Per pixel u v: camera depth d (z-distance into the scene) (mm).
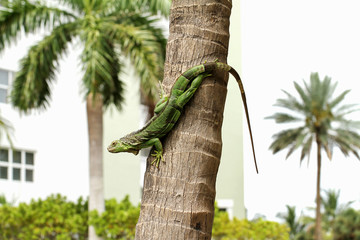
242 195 28156
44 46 16688
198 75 4430
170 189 4309
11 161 23188
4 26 16672
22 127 23469
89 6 16812
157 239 4223
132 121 26125
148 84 15844
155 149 4500
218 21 4598
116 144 4879
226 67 4527
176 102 4398
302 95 34844
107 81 15883
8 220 18500
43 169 24094
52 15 16969
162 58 16531
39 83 16969
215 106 4461
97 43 15469
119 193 26469
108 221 17703
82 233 18891
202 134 4375
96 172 17797
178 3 4656
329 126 34219
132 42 15938
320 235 36656
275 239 25797
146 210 4355
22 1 16609
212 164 4371
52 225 18719
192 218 4219
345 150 34719
